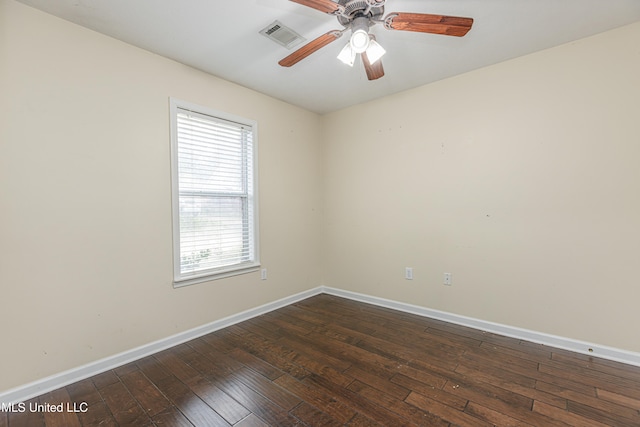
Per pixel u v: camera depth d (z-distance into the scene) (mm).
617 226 2162
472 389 1843
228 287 2916
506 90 2584
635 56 2080
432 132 3016
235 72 2736
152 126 2377
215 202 2855
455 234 2896
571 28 2119
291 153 3590
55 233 1918
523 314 2543
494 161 2662
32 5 1811
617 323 2168
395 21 1657
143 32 2109
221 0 1791
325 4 1579
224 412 1657
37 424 1580
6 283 1747
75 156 1999
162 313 2432
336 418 1600
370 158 3508
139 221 2303
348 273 3764
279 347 2436
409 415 1616
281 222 3467
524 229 2527
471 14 1947
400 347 2414
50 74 1898
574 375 1981
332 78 2881
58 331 1923
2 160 1734
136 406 1716
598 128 2215
